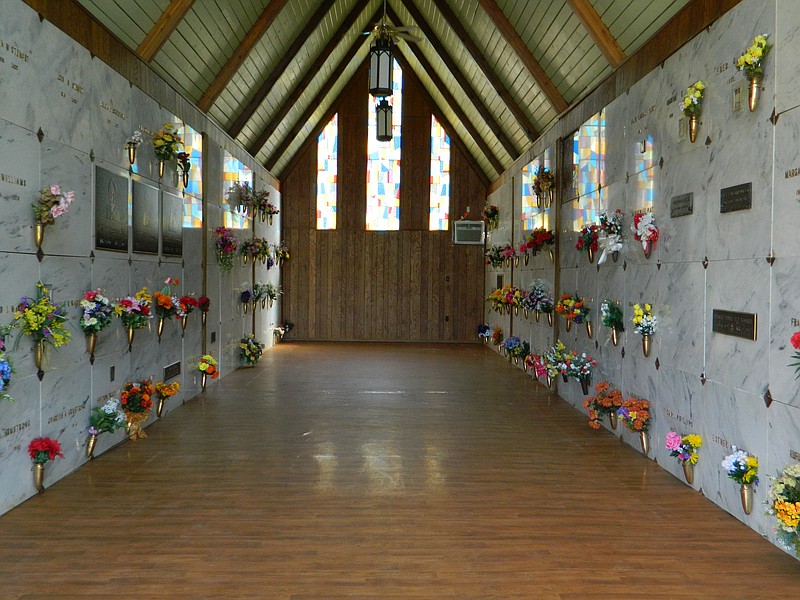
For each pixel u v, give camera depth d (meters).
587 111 6.32
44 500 3.68
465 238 12.92
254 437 5.22
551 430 5.58
